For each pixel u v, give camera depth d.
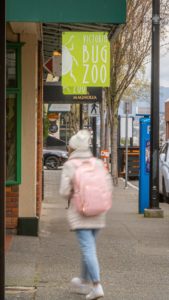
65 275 7.95
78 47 9.88
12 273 8.00
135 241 10.96
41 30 11.09
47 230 11.94
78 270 8.24
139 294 7.14
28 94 10.79
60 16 8.41
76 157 6.70
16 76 10.77
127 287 7.48
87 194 6.53
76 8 8.41
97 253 9.66
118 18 8.45
